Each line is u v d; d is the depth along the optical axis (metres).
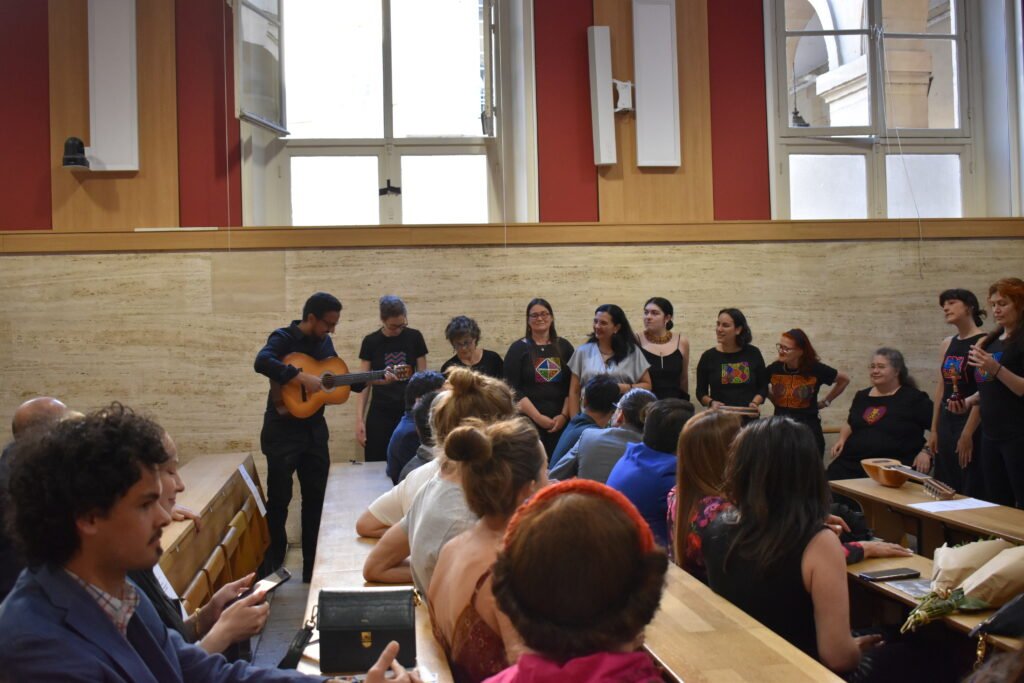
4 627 1.38
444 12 7.15
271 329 6.16
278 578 2.25
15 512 1.42
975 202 7.37
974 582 2.48
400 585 2.51
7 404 6.01
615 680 1.05
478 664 1.83
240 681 1.71
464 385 2.54
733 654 1.98
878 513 4.21
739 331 5.72
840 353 6.56
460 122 7.16
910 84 7.33
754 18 7.02
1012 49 7.20
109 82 6.50
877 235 6.61
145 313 6.10
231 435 6.13
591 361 5.52
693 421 2.81
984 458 4.55
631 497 3.27
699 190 6.89
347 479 4.52
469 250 6.30
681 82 6.90
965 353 4.96
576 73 6.82
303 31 7.00
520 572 1.10
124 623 1.50
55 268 6.06
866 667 2.56
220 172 6.59
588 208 6.80
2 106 6.46
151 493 1.46
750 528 2.36
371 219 7.04
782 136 7.03
